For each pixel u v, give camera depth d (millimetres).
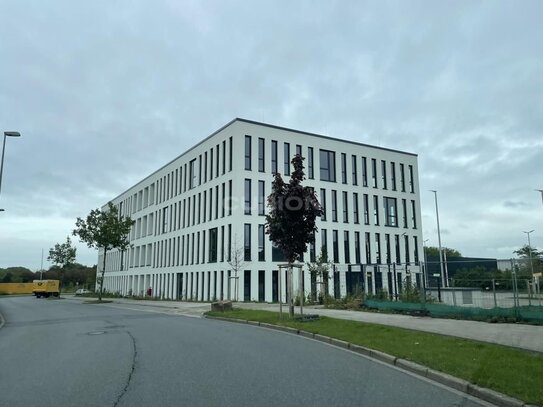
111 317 23641
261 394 7090
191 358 10383
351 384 7828
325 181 48562
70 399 6945
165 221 58969
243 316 20984
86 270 115812
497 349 9977
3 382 8266
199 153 50875
